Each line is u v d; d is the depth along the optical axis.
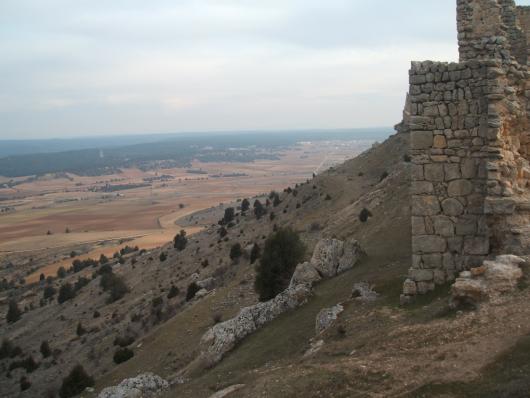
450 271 18.89
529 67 19.36
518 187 18.22
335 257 35.38
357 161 107.06
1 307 110.31
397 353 14.81
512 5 21.66
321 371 15.11
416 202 19.19
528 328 13.74
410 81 19.08
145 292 83.25
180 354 39.25
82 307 88.88
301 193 101.94
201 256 90.88
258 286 42.50
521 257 16.88
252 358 23.38
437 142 18.86
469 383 12.30
